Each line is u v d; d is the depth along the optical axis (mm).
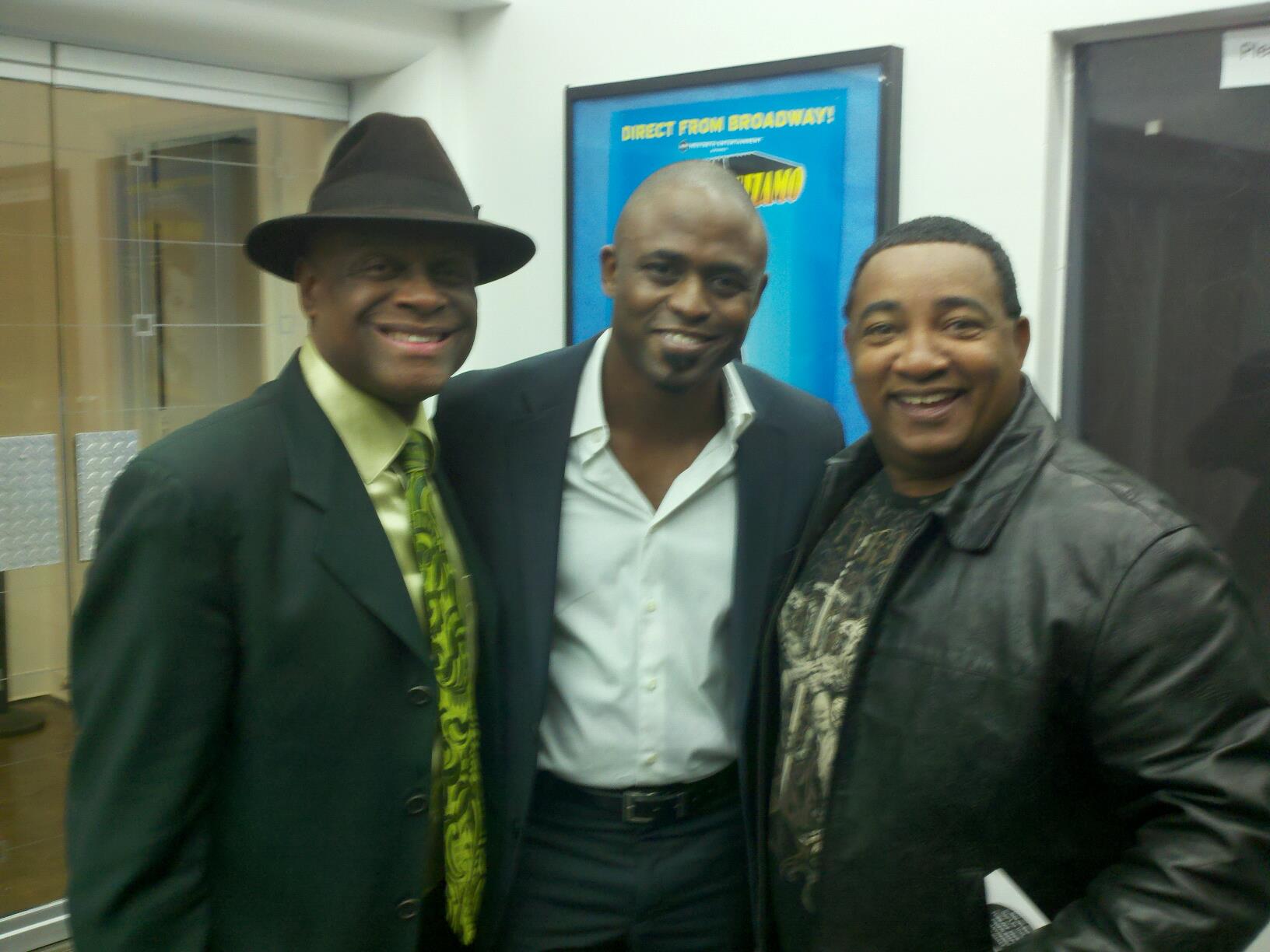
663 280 1534
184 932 1282
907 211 2498
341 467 1396
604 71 2949
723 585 1694
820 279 2621
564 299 3090
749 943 1746
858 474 1532
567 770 1681
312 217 1325
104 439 2873
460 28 3213
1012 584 1222
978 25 2355
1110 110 2318
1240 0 2070
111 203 2842
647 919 1670
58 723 2822
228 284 3111
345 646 1348
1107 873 1186
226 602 1297
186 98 2961
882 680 1304
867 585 1390
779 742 1501
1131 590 1142
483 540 1680
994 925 1736
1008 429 1295
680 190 1525
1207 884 1077
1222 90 2188
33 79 2678
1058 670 1184
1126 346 2357
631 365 1603
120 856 1234
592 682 1677
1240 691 1112
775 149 2652
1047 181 2312
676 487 1663
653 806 1661
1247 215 2188
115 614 1267
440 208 1397
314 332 1452
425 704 1400
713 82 2723
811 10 2586
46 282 2736
